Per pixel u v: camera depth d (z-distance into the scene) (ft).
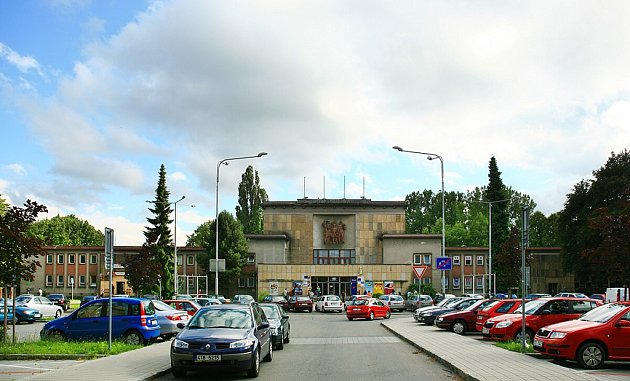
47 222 389.80
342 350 75.51
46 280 284.20
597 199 209.46
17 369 54.70
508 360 58.13
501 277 268.21
